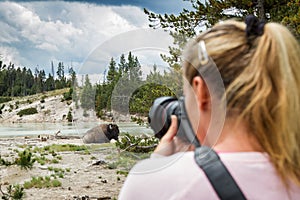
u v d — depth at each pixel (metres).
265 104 0.99
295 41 1.05
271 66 1.00
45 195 11.45
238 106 1.02
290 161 1.02
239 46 1.02
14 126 65.75
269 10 10.20
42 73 127.31
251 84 1.00
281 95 0.99
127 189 1.05
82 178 13.92
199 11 9.82
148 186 1.02
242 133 1.04
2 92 117.69
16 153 21.05
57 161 17.61
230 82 1.01
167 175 1.02
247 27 1.04
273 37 1.02
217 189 0.99
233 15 10.05
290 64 1.01
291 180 1.04
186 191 0.99
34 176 13.68
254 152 1.03
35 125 68.88
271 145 1.02
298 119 1.00
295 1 8.64
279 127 1.00
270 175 1.02
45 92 108.88
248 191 1.00
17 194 7.40
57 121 82.19
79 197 11.26
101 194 11.71
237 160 1.02
